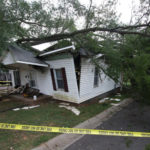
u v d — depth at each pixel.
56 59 6.00
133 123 3.90
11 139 2.87
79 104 5.69
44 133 3.18
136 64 3.78
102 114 4.67
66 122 3.87
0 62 7.02
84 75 5.92
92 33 6.12
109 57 5.62
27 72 8.27
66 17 6.38
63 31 6.68
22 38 6.63
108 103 6.18
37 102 6.08
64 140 2.91
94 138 3.03
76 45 5.71
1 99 6.93
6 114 4.56
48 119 4.08
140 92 3.73
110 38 5.77
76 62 5.62
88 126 3.65
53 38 6.28
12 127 2.70
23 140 2.83
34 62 5.77
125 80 6.54
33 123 3.74
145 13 5.26
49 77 6.71
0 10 4.70
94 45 5.99
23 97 6.80
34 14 5.86
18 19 5.61
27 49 7.85
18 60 5.16
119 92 9.02
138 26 5.13
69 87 5.79
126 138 3.04
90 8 5.62
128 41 5.63
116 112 4.93
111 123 3.90
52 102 6.32
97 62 5.89
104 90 7.79
